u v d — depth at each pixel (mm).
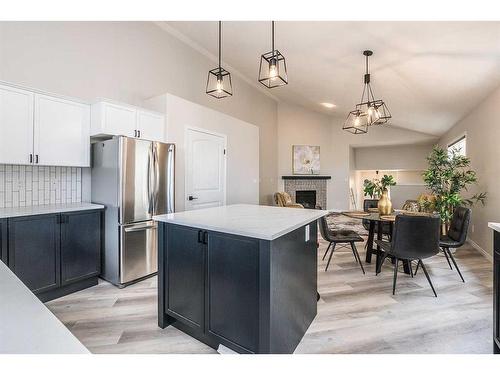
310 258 2207
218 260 1779
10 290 846
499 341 1700
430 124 6609
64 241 2662
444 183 4738
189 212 2369
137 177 3045
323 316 2328
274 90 7328
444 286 2967
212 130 4668
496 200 3814
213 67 5590
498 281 1730
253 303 1628
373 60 3893
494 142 3879
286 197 7355
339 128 8945
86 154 3055
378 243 3287
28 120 2590
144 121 3451
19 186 2852
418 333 2070
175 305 2045
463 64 3254
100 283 3033
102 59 3574
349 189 8945
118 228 2902
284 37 3967
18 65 2820
